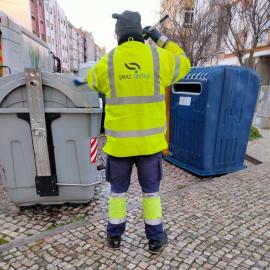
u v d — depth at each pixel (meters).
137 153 2.20
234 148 4.62
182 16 13.94
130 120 2.16
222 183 4.02
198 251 2.43
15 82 2.69
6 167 2.97
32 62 8.16
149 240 2.43
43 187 3.01
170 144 5.16
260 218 3.01
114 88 2.13
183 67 2.28
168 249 2.45
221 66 4.12
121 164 2.30
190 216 3.04
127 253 2.41
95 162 3.16
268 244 2.54
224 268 2.22
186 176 4.55
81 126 2.91
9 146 2.90
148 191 2.34
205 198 3.50
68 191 3.14
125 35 2.13
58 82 2.73
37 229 2.86
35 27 52.47
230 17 9.91
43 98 2.77
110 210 2.43
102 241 2.57
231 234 2.69
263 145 6.74
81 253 2.41
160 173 2.33
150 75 2.11
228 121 4.37
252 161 5.59
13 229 2.85
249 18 9.70
